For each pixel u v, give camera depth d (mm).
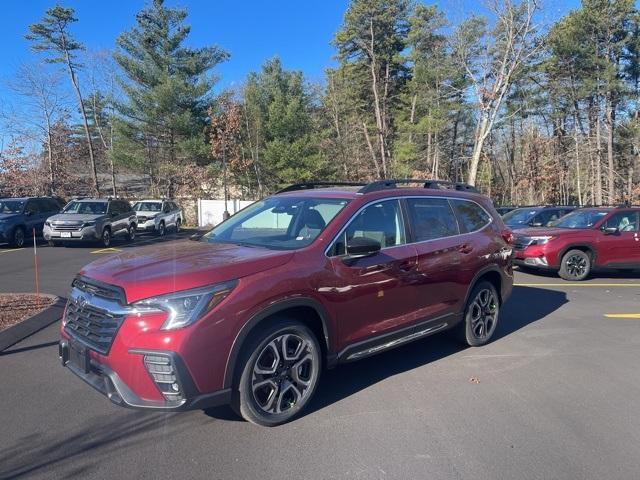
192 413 4082
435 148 45906
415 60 47156
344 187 5531
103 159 49531
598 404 4340
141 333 3338
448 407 4246
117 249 17281
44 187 36812
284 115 41594
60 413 4051
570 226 11758
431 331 5227
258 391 3779
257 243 4500
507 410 4195
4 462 3330
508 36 28906
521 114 48000
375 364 5336
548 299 8906
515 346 6004
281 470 3252
